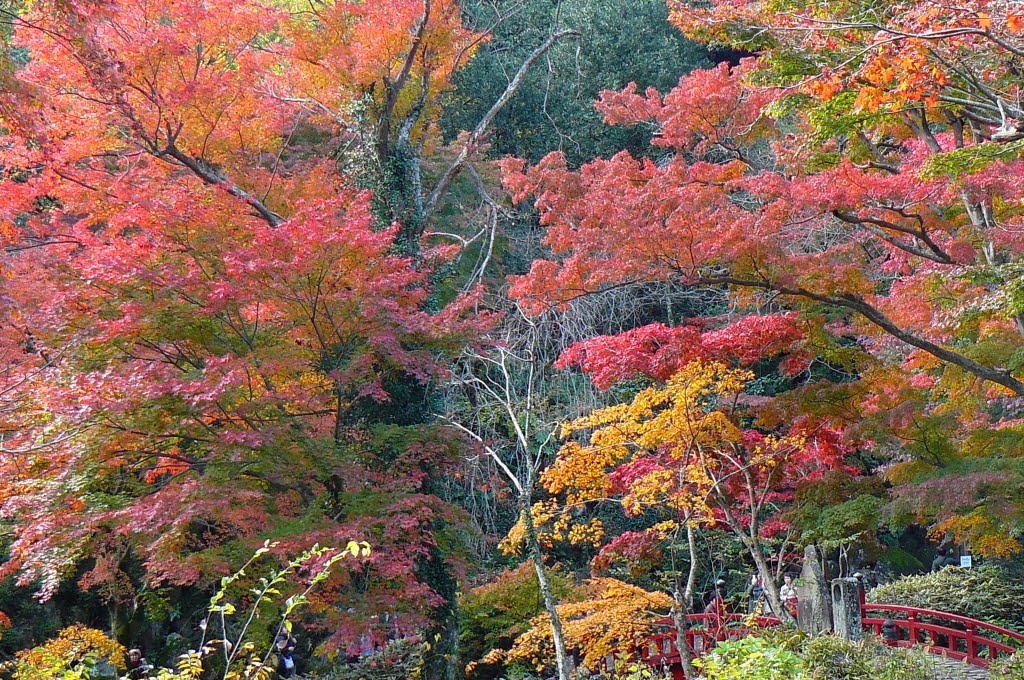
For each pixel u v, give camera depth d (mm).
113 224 12508
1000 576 15531
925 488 10305
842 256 11172
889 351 15844
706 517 10266
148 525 10781
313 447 11102
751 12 10867
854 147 11844
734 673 7945
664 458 11039
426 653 13438
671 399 10750
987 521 11023
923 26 7789
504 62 27719
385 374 13719
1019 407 14242
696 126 12992
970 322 11492
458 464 12820
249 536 10797
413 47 16984
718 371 10562
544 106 25938
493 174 24703
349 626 10617
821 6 9750
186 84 13570
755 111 12492
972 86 10352
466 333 12812
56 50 12820
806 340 12062
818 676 9227
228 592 11539
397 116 18500
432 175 24672
